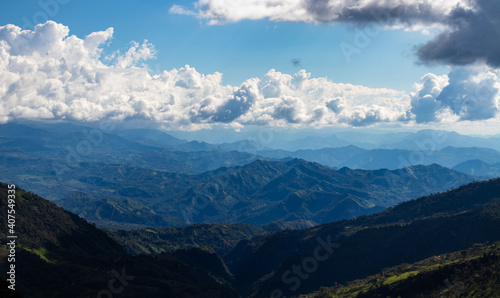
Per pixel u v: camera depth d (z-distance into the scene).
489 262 186.62
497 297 157.50
